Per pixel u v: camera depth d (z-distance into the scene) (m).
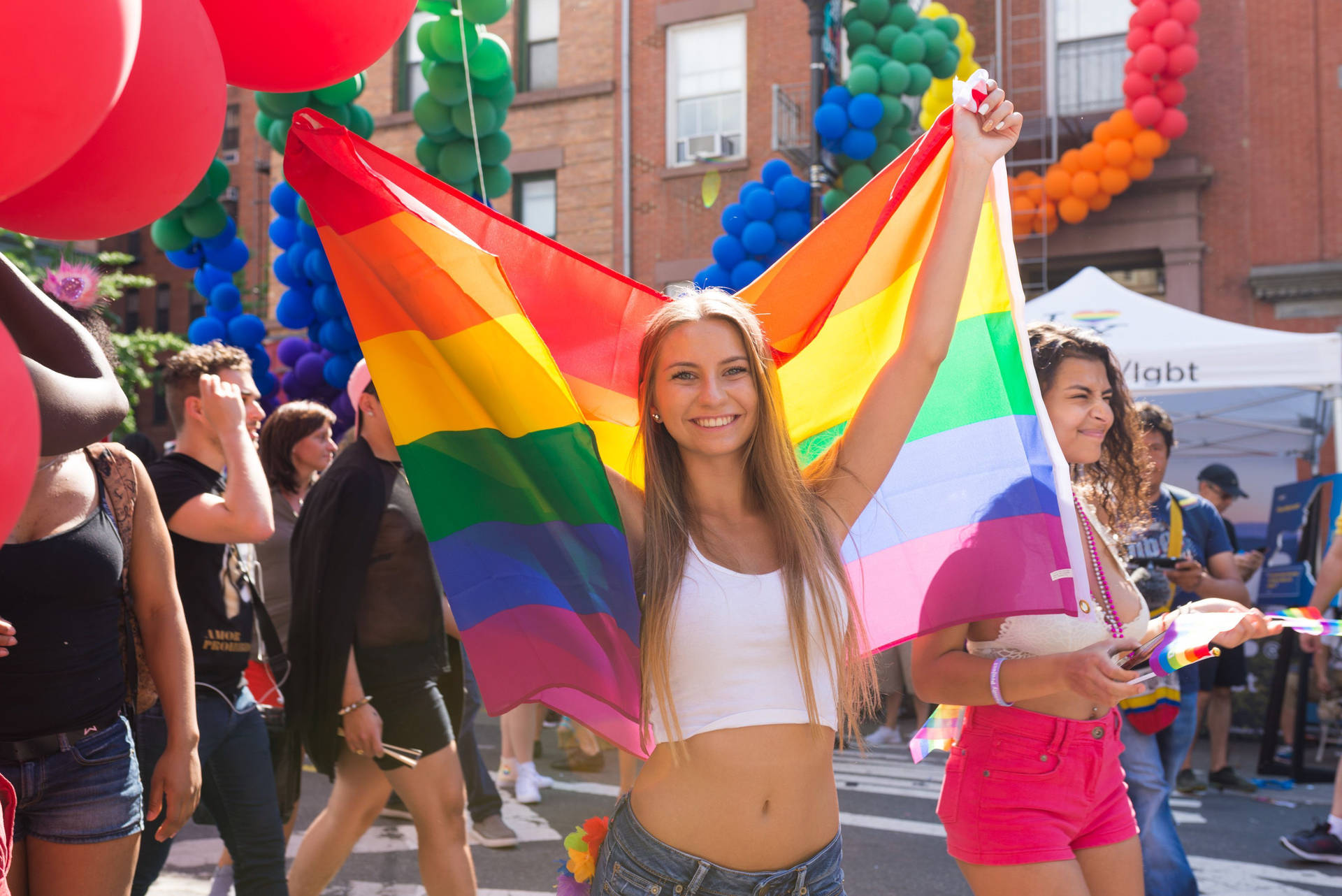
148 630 2.49
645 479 2.09
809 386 2.44
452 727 3.60
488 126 7.38
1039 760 2.39
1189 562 4.27
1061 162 12.23
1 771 2.09
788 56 13.48
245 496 3.00
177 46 1.55
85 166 1.54
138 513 2.44
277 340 16.70
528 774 5.75
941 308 2.16
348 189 2.15
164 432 23.95
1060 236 12.52
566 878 2.08
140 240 24.88
